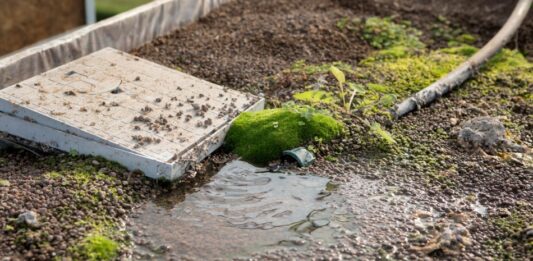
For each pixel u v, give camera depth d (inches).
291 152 103.8
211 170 103.0
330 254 94.1
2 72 109.3
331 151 105.3
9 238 93.0
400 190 100.9
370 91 112.4
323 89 112.7
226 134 105.7
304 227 96.9
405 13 132.6
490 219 97.6
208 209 98.6
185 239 95.3
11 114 103.7
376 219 97.6
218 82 116.1
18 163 102.1
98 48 117.9
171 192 100.1
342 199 99.8
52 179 98.3
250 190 100.8
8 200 95.9
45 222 94.3
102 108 104.7
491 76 117.3
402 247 94.7
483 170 103.0
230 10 131.2
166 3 124.1
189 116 105.2
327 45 123.6
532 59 122.8
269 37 124.3
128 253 93.7
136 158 100.2
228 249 94.5
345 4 133.5
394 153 105.2
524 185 101.1
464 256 94.0
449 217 97.8
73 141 102.0
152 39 123.5
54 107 103.8
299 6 133.0
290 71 117.1
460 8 134.3
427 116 110.3
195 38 124.5
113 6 151.6
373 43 124.8
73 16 136.3
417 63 119.3
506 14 132.9
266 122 106.1
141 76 110.2
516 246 94.9
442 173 102.8
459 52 123.5
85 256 92.2
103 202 97.2
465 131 106.3
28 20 131.6
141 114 104.7
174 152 100.9
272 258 93.7
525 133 108.0
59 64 114.4
